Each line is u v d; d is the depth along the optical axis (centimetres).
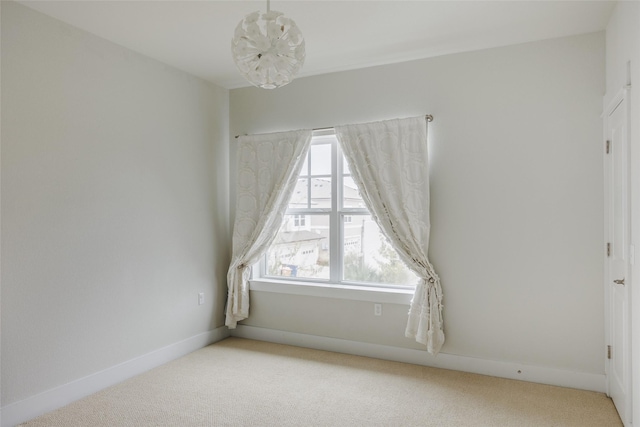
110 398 288
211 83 416
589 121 297
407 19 281
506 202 321
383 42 318
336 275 394
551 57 308
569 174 303
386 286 375
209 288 411
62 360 279
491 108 326
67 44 285
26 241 260
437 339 332
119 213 321
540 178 311
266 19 171
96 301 303
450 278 339
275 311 414
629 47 228
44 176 271
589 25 288
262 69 173
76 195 290
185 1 256
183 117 382
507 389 299
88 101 299
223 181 431
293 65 177
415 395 290
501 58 323
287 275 423
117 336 318
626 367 238
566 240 304
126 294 326
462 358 335
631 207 227
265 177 405
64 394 279
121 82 323
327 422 253
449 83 340
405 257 343
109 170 313
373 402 280
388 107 363
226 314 418
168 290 364
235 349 393
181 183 379
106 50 312
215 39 313
